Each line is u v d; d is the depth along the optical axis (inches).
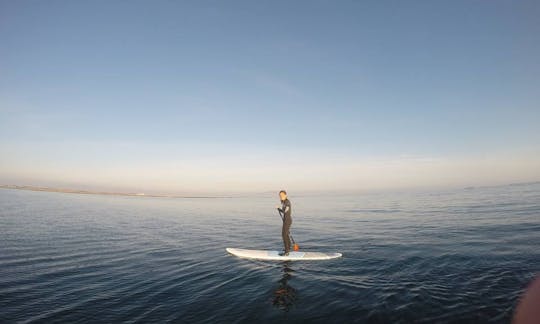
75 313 261.7
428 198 2140.7
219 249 538.3
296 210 1534.2
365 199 2571.4
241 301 282.5
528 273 328.8
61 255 496.4
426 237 573.6
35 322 244.8
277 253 470.3
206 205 2268.7
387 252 464.8
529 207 1007.0
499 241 494.6
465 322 224.1
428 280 321.7
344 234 668.7
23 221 954.1
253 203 2652.6
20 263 443.8
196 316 251.9
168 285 336.8
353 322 232.1
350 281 330.0
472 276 327.9
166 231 784.9
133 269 408.5
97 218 1098.1
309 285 321.1
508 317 229.3
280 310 259.3
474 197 1889.8
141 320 245.9
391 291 292.0
